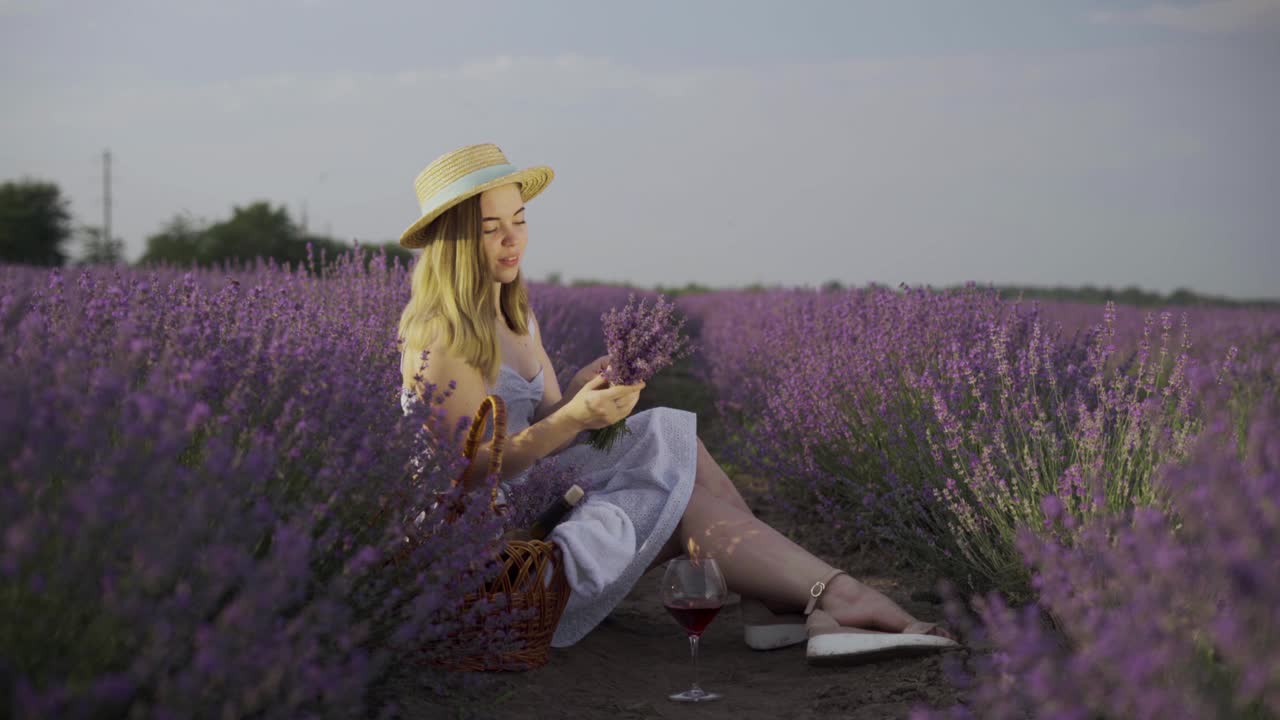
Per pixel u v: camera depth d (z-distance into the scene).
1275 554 1.43
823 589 3.05
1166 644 1.47
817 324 6.14
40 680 1.52
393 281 4.86
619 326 2.87
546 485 3.20
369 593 2.28
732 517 3.19
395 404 2.70
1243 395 4.53
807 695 2.78
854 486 4.29
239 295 2.94
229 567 1.58
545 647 2.94
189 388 1.94
